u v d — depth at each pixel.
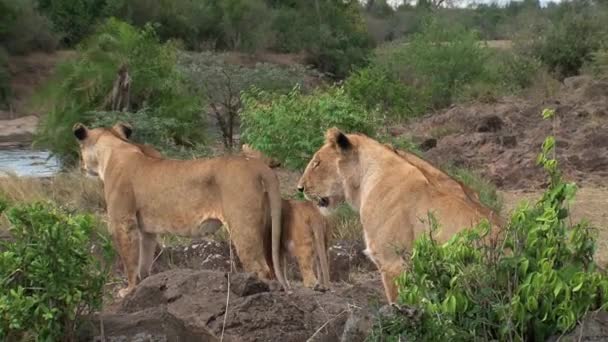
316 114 18.52
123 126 13.26
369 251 8.90
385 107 35.81
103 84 26.88
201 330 8.63
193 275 9.52
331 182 9.35
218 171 11.50
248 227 11.30
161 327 9.21
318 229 12.06
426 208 8.38
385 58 44.56
